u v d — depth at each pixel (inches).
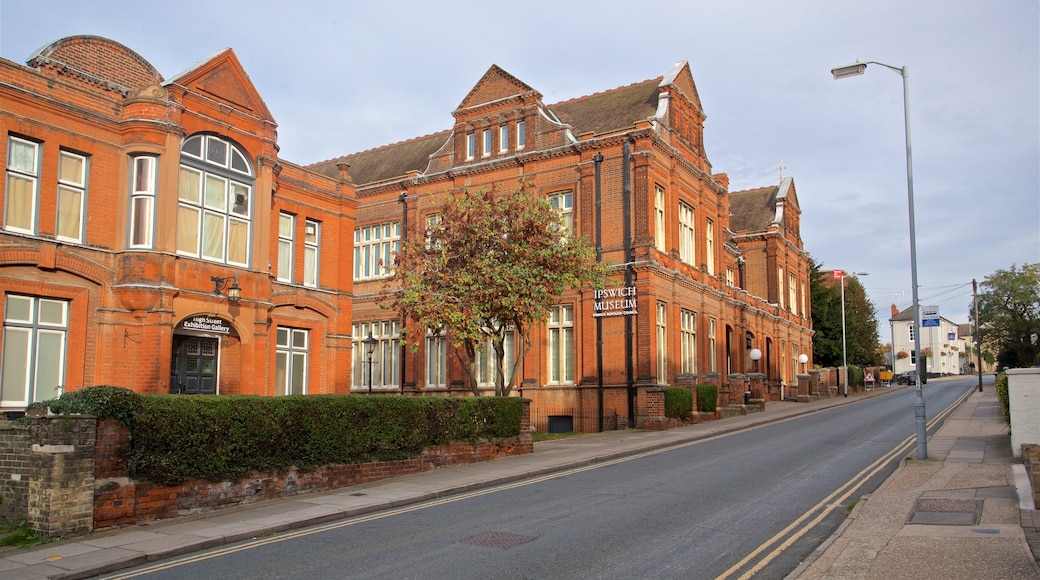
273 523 457.4
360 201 1519.4
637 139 1200.8
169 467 474.6
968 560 326.0
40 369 647.1
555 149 1266.0
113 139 708.0
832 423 1140.5
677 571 338.6
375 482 625.6
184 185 753.6
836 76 750.5
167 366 697.6
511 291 872.3
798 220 2198.6
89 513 430.6
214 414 505.4
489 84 1371.8
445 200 938.1
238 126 808.3
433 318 879.7
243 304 789.2
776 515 461.1
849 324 2529.5
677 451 840.3
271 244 874.8
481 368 1309.1
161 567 370.6
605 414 1174.3
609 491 566.3
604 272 989.8
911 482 546.9
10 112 631.8
